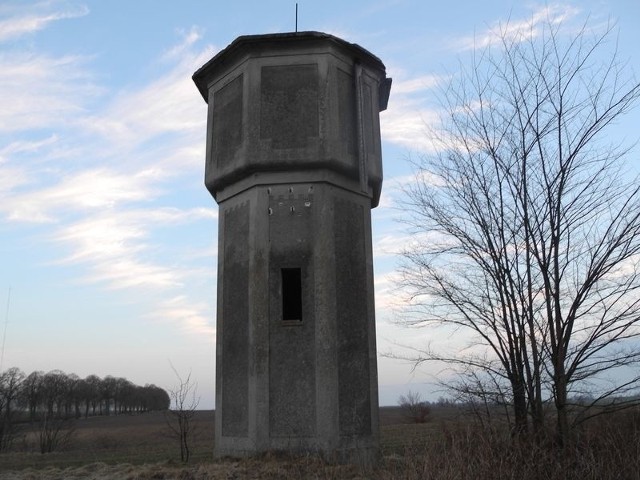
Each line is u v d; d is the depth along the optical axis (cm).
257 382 1127
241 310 1206
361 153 1273
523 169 1070
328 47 1280
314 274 1176
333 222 1216
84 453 1988
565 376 972
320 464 1004
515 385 1009
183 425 1717
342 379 1143
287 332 1151
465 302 1101
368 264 1270
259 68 1280
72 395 6353
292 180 1230
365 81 1367
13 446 3450
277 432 1102
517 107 1088
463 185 1141
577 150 1039
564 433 931
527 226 1045
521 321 1029
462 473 764
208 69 1384
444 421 997
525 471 814
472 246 1125
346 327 1181
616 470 828
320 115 1244
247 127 1248
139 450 2180
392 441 1538
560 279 1014
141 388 9612
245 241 1234
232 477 958
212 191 1373
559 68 1055
